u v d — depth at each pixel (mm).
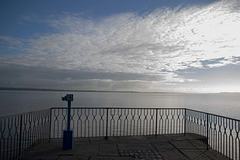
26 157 4484
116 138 6418
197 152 5223
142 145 5688
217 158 4824
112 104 67250
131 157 4672
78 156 4625
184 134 7098
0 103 67188
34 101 81188
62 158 4461
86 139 6207
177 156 4875
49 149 5113
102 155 4750
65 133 5191
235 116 41406
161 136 6801
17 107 51531
